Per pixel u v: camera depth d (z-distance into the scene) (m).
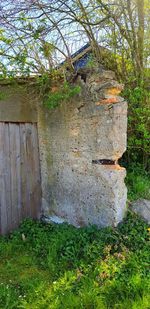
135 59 5.49
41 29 4.27
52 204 5.05
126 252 3.79
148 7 5.40
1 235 4.75
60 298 3.20
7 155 4.73
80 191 4.62
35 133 5.04
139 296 3.15
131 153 5.75
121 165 5.81
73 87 4.45
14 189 4.86
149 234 4.16
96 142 4.34
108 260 3.68
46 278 3.68
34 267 3.95
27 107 4.85
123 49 5.43
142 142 5.47
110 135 4.17
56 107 4.62
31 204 5.11
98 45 5.18
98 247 3.90
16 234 4.73
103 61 5.23
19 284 3.60
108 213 4.32
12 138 4.77
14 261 4.11
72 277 3.51
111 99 4.16
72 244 4.11
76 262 3.82
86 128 4.41
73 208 4.75
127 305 3.06
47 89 4.66
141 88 5.21
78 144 4.54
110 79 4.29
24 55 4.21
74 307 3.07
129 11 5.21
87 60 4.80
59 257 4.01
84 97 4.35
